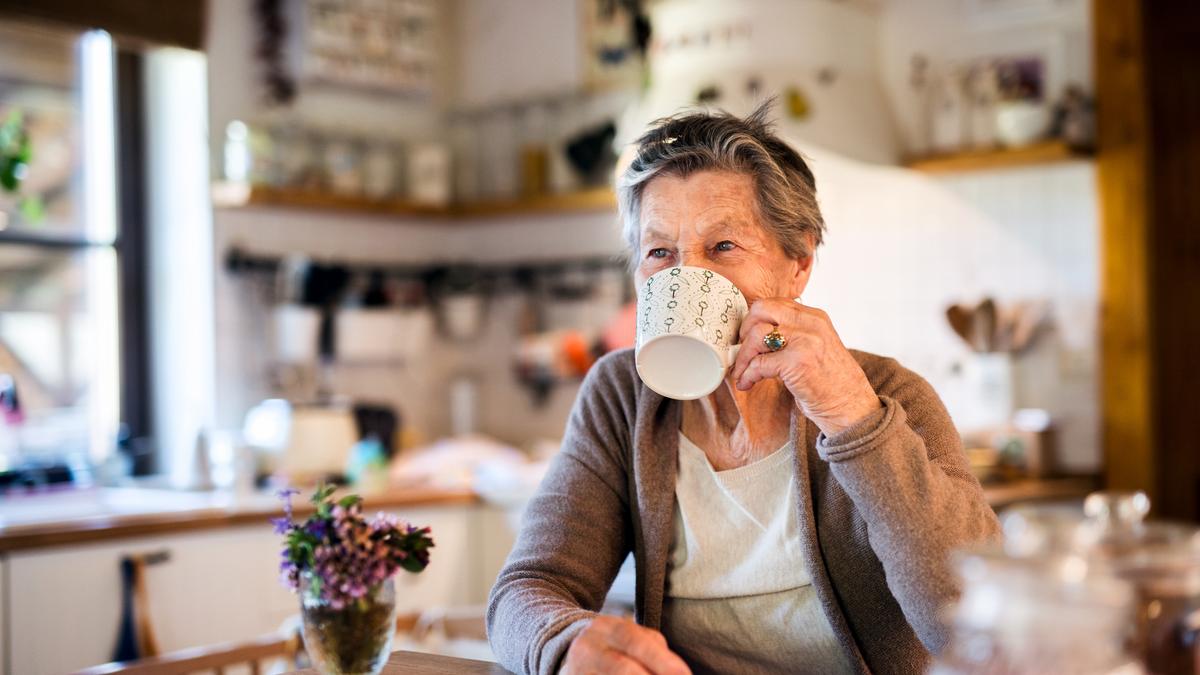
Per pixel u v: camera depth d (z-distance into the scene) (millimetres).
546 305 4113
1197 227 3467
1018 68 3352
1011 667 722
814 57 3225
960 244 3438
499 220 4215
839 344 1127
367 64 3889
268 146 3594
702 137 1278
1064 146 3148
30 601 2557
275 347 3691
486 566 3244
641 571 1335
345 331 3680
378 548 1033
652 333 1109
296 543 1040
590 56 3914
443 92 4273
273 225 3723
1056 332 3318
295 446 3232
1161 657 769
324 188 3777
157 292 3674
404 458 3619
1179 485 3412
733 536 1307
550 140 4074
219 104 3594
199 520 2773
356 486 3219
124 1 3330
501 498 3186
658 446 1337
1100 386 3258
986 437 3293
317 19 3752
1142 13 3266
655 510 1316
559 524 1332
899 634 1253
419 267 4172
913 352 3496
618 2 3844
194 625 2773
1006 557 747
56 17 3197
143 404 3660
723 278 1127
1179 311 3459
